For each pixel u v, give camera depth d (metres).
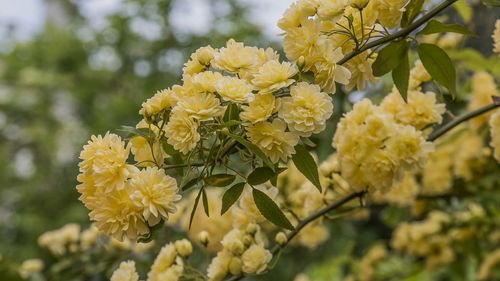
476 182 0.88
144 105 0.47
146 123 0.48
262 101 0.46
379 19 0.50
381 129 0.53
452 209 0.94
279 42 1.82
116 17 2.00
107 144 0.46
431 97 0.61
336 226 0.93
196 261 0.85
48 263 1.94
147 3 1.91
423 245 1.00
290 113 0.46
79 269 0.94
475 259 1.00
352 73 0.52
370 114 0.56
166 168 0.48
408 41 0.52
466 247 0.96
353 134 0.54
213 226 0.79
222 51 0.48
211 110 0.45
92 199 0.46
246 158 0.48
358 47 0.50
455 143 0.90
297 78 0.48
